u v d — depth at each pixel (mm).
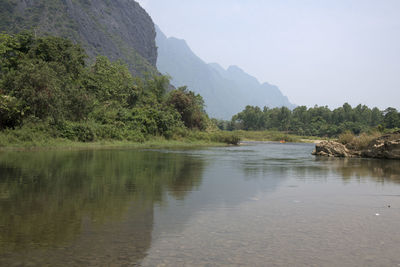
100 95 38250
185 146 33844
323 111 147625
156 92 50406
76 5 175500
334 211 5508
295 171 11836
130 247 3625
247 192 7281
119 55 181875
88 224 4504
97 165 12070
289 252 3535
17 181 8086
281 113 151250
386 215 5258
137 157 16516
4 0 134625
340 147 22500
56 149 21359
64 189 7141
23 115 24266
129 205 5734
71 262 3191
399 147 18797
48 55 34500
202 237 4008
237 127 161500
